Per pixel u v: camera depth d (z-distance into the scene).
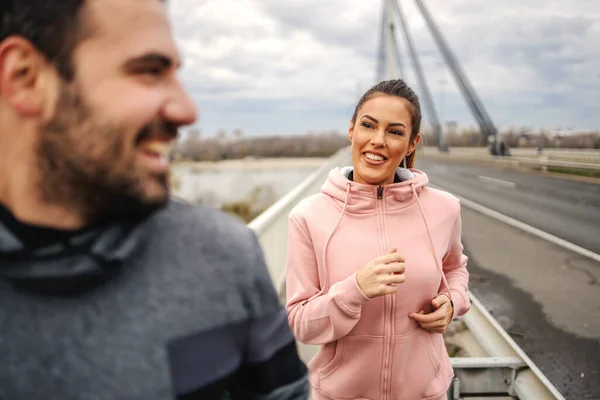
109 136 0.48
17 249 0.48
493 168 28.09
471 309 3.15
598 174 18.73
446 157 42.16
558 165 21.73
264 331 0.63
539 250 6.18
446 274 1.65
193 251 0.58
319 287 1.48
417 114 1.41
